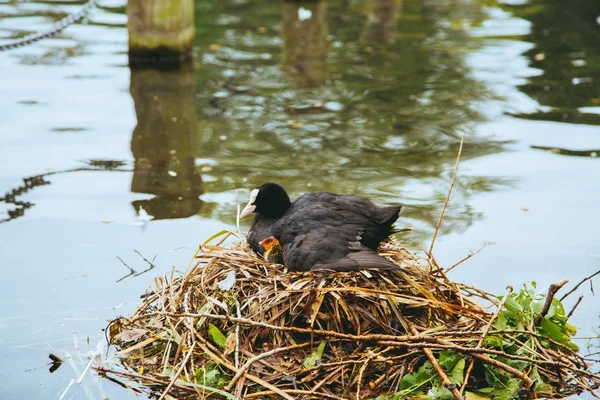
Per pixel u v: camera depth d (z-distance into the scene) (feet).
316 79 49.83
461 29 62.18
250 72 51.01
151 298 24.64
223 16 65.16
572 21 64.54
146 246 29.50
